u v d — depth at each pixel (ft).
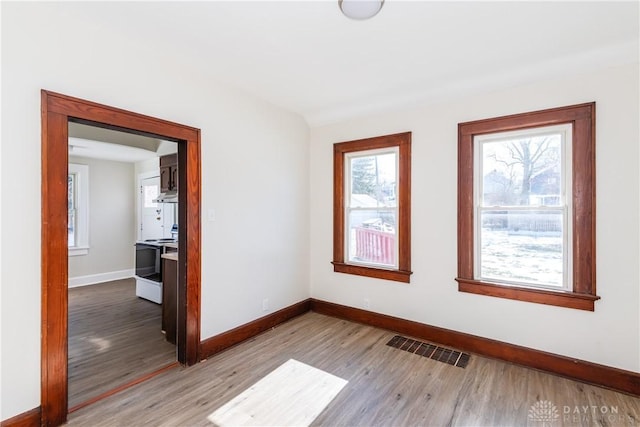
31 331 5.57
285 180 11.54
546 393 6.95
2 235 5.26
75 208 17.42
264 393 6.97
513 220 8.63
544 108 7.98
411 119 10.18
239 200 9.71
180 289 8.34
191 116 8.30
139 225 19.58
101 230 18.29
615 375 7.09
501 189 8.79
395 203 10.73
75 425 5.88
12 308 5.36
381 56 7.62
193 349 8.27
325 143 12.39
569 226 7.79
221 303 9.12
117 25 6.40
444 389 7.13
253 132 10.20
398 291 10.47
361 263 11.57
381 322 10.79
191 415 6.21
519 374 7.77
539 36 6.64
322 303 12.41
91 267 17.87
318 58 7.77
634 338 6.98
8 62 5.29
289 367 8.13
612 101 7.16
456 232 9.36
